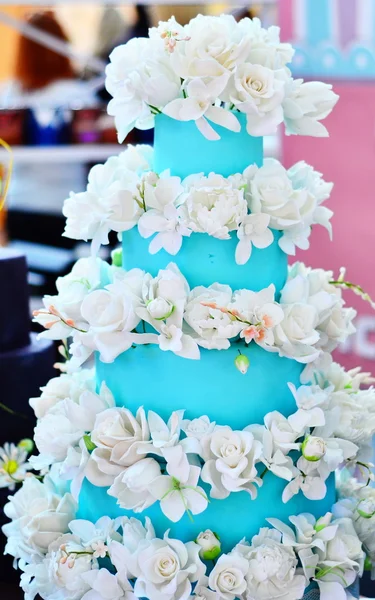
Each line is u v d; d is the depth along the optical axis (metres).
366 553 1.44
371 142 2.64
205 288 1.25
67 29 3.74
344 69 2.69
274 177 1.26
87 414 1.28
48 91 3.76
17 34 3.71
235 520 1.27
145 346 1.27
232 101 1.23
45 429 1.33
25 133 3.58
